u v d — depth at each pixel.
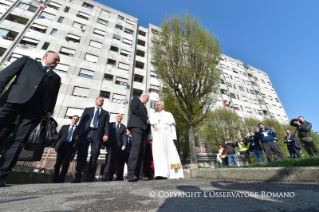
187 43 7.39
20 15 17.64
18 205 1.06
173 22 7.91
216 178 3.21
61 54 17.17
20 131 2.19
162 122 3.61
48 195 1.45
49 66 2.66
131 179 2.65
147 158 4.70
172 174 3.29
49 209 0.98
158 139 3.45
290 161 2.81
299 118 6.16
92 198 1.30
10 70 2.17
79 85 16.25
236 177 2.74
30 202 1.15
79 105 15.20
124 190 1.69
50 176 6.30
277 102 33.91
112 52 20.22
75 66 17.14
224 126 16.84
